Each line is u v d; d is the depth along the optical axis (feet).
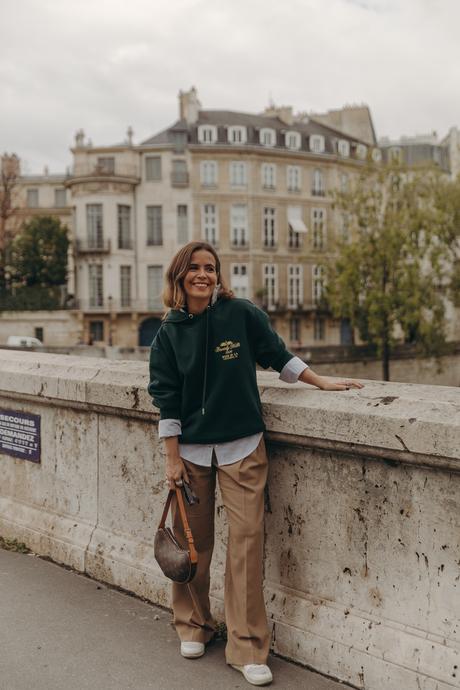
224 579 11.18
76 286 186.50
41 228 182.09
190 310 9.93
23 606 12.03
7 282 182.70
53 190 224.94
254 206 186.70
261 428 10.02
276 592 10.75
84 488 14.07
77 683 9.55
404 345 140.67
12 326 176.24
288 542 10.63
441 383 147.43
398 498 9.16
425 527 8.87
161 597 12.12
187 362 9.75
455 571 8.61
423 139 250.78
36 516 15.11
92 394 13.24
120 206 183.11
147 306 183.21
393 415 8.85
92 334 181.47
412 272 119.96
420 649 8.86
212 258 9.84
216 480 11.62
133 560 12.74
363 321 127.34
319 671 9.97
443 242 128.06
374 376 136.98
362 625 9.57
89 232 181.57
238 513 9.87
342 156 197.16
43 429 14.98
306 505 10.32
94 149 184.24
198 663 10.21
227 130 188.24
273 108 210.18
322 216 195.93
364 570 9.64
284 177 190.60
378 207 125.49
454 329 187.01
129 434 12.96
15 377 15.25
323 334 194.29
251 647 9.81
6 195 183.01
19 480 15.80
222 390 9.75
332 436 9.55
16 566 14.06
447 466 8.38
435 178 124.88
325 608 10.09
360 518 9.63
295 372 10.05
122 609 11.99
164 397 9.92
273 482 10.77
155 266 185.68
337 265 125.08
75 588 12.91
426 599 8.93
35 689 9.37
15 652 10.37
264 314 10.12
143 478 12.75
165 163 184.03
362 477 9.56
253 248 186.50
